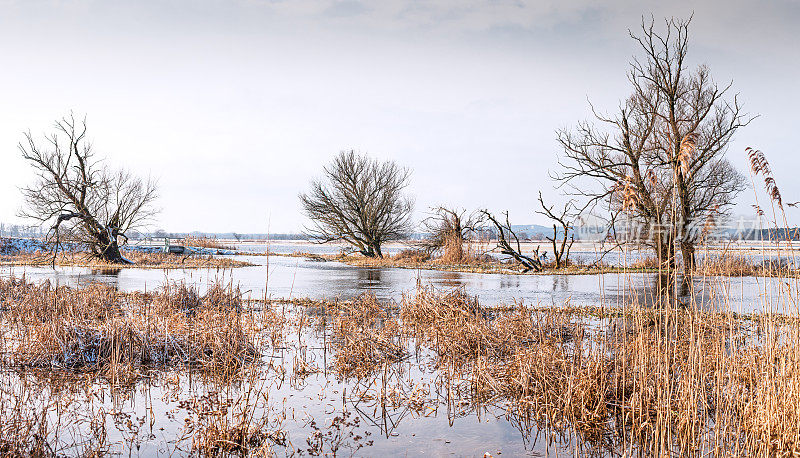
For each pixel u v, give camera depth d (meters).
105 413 7.29
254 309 15.78
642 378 7.23
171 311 12.62
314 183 49.56
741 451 6.18
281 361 10.05
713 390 7.71
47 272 31.02
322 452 6.17
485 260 40.38
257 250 83.31
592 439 6.55
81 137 38.88
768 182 7.29
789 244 7.52
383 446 6.35
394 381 8.87
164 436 6.55
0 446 5.90
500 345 10.34
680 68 31.08
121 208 41.47
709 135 31.08
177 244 58.03
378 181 48.75
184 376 8.95
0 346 10.05
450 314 12.65
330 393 8.27
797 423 6.05
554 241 33.78
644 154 32.38
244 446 6.25
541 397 7.52
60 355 9.47
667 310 7.66
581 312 14.48
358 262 44.16
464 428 6.91
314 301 17.66
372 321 13.51
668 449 5.93
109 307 14.01
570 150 33.59
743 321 12.57
